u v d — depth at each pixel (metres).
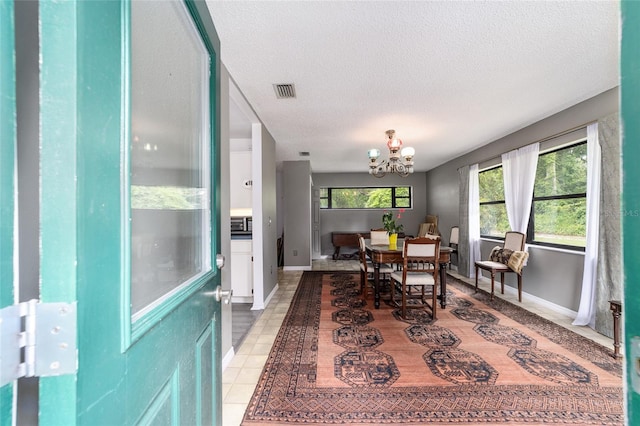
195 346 0.89
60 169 0.40
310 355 2.32
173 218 0.86
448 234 6.30
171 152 0.86
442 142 4.59
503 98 2.85
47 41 0.40
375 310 3.44
